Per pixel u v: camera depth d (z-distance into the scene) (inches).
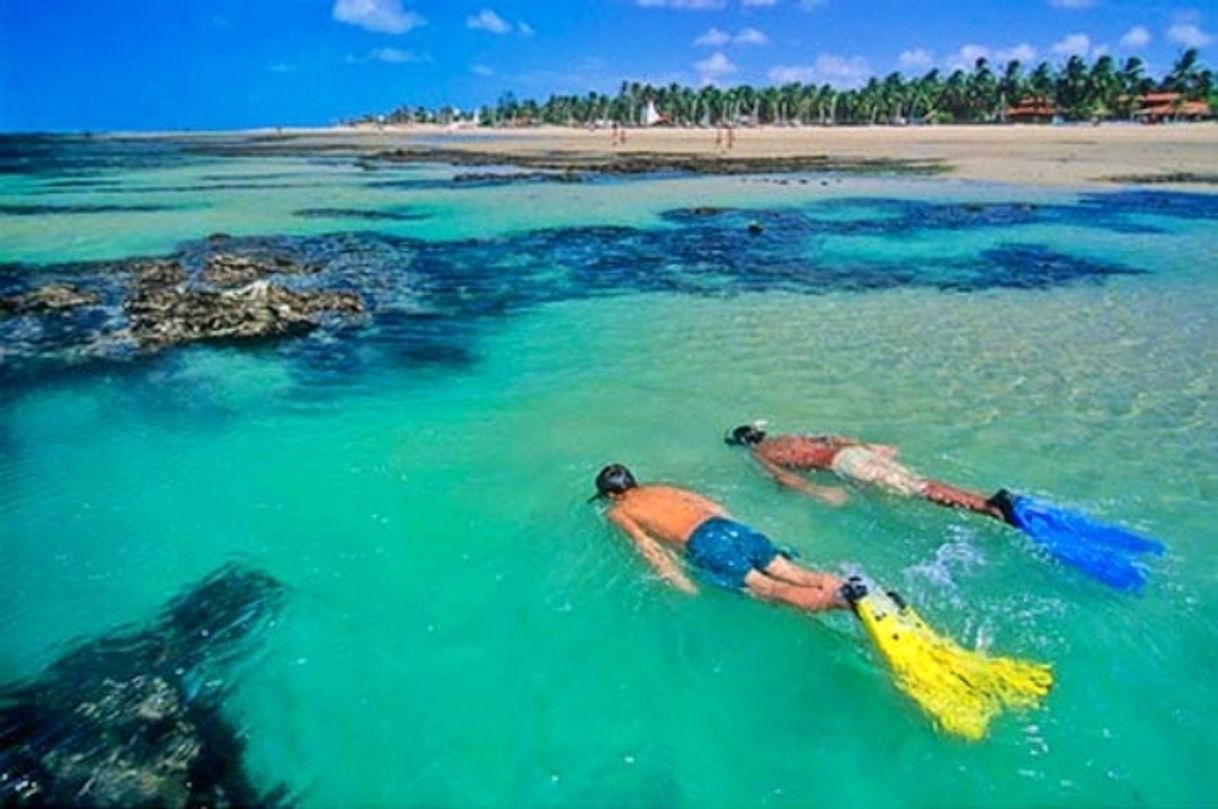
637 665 219.8
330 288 667.4
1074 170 1685.5
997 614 232.5
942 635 223.8
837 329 532.4
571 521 290.2
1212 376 425.1
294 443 365.7
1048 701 199.2
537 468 334.6
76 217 1124.5
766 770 185.9
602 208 1202.0
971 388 414.3
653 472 326.0
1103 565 247.9
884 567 255.8
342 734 198.1
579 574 258.5
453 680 216.1
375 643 230.5
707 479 318.0
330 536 286.5
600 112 7037.4
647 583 250.7
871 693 205.5
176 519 299.7
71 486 325.1
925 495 286.8
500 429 376.8
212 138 6619.1
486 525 290.5
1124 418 372.5
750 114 6013.8
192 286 658.8
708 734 196.7
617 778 185.3
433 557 272.2
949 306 593.3
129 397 420.2
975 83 5022.1
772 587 233.1
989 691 199.9
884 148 2733.8
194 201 1341.0
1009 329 525.7
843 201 1251.2
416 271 746.2
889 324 543.8
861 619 215.5
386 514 300.5
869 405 394.3
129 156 3129.9
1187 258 761.6
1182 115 4333.2
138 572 266.4
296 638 232.7
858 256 799.7
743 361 467.8
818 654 220.1
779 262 773.3
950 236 910.4
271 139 5890.8
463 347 507.8
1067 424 366.6
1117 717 195.3
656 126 6412.4
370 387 437.1
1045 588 243.9
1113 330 518.3
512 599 248.4
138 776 183.2
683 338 518.6
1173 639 221.6
